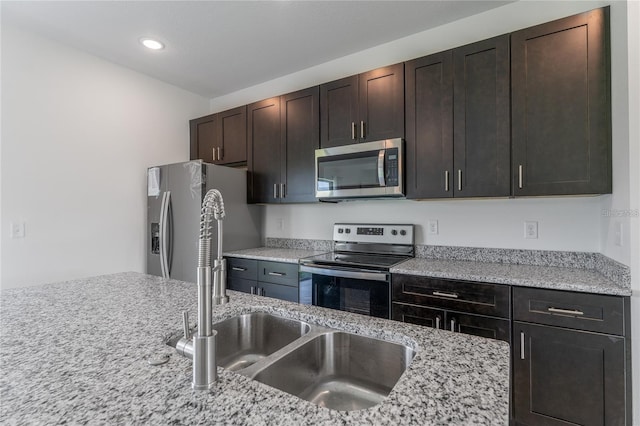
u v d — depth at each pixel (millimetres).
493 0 2061
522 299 1596
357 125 2391
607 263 1643
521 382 1595
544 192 1743
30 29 2307
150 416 568
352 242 2711
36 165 2363
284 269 2473
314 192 2627
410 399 613
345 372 1049
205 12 2123
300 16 2189
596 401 1432
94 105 2711
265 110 2930
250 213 3113
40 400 618
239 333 1233
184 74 3104
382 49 2590
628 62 1412
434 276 1833
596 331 1433
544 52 1753
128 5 2037
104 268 2750
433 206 2406
